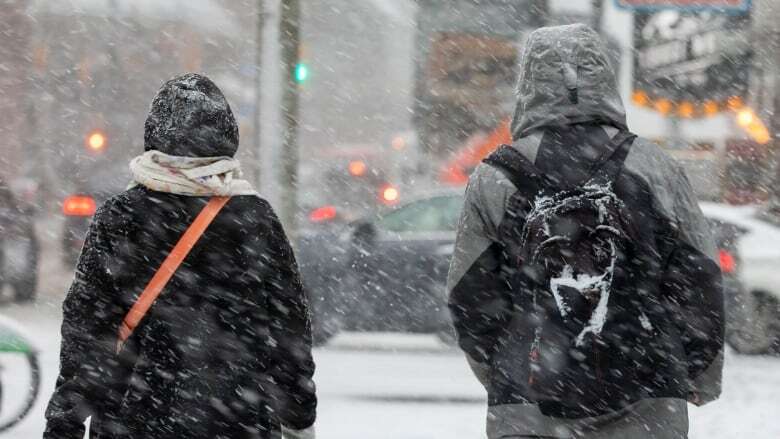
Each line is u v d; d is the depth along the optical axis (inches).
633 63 1230.3
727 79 1232.2
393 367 770.2
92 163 1637.6
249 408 237.9
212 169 241.4
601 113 245.6
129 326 236.8
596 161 240.2
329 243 812.0
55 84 2111.2
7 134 2018.9
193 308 237.5
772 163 1242.0
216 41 2373.3
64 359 238.2
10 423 560.7
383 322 807.1
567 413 229.3
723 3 1150.3
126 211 239.6
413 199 826.8
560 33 248.2
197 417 233.8
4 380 669.3
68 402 235.5
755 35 1210.6
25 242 1056.8
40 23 2096.5
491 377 240.1
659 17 1222.9
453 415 618.8
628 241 233.8
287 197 658.8
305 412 254.2
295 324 249.1
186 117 241.1
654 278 234.5
